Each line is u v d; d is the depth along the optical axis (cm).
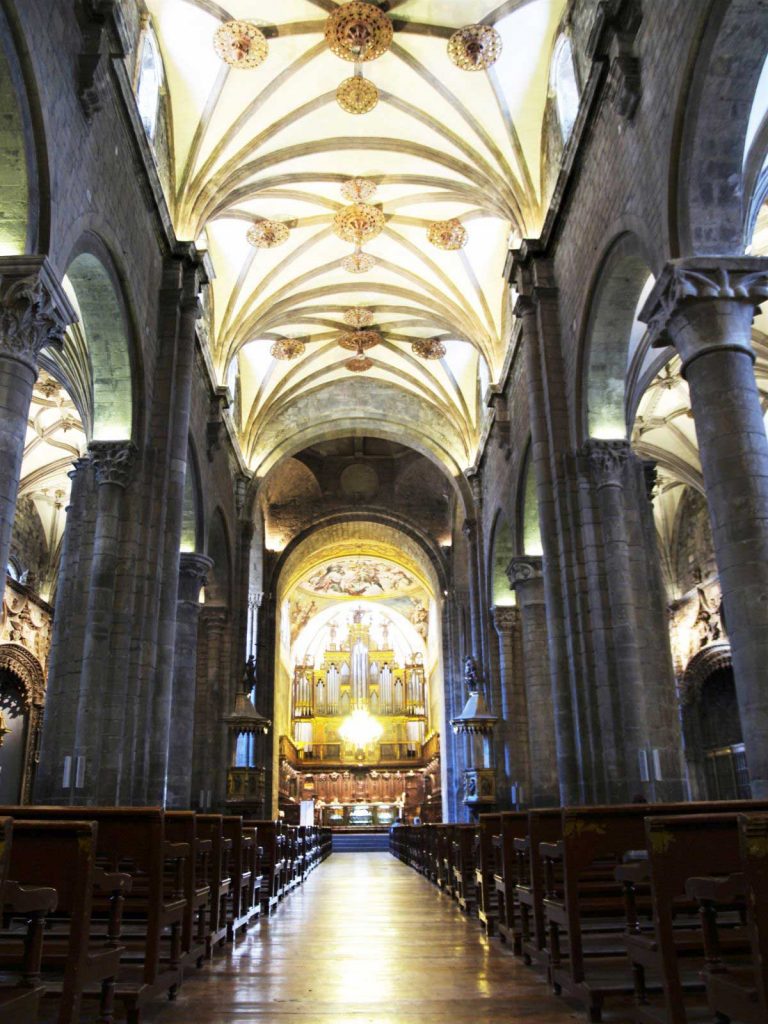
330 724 4622
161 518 1362
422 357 2581
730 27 864
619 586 1273
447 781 3033
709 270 898
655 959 414
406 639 4812
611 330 1330
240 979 605
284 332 2469
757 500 820
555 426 1432
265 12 1430
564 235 1479
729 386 863
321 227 2020
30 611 2645
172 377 1449
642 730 1193
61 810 514
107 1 1070
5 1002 312
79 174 1049
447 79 1563
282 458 2759
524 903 675
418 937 813
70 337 1541
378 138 1709
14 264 867
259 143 1639
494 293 2091
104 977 421
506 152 1630
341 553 3738
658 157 1002
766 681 767
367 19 1437
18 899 319
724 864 392
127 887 452
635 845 520
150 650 1296
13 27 866
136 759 1241
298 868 1530
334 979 602
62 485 2703
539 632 1888
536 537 1925
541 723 1841
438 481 3316
